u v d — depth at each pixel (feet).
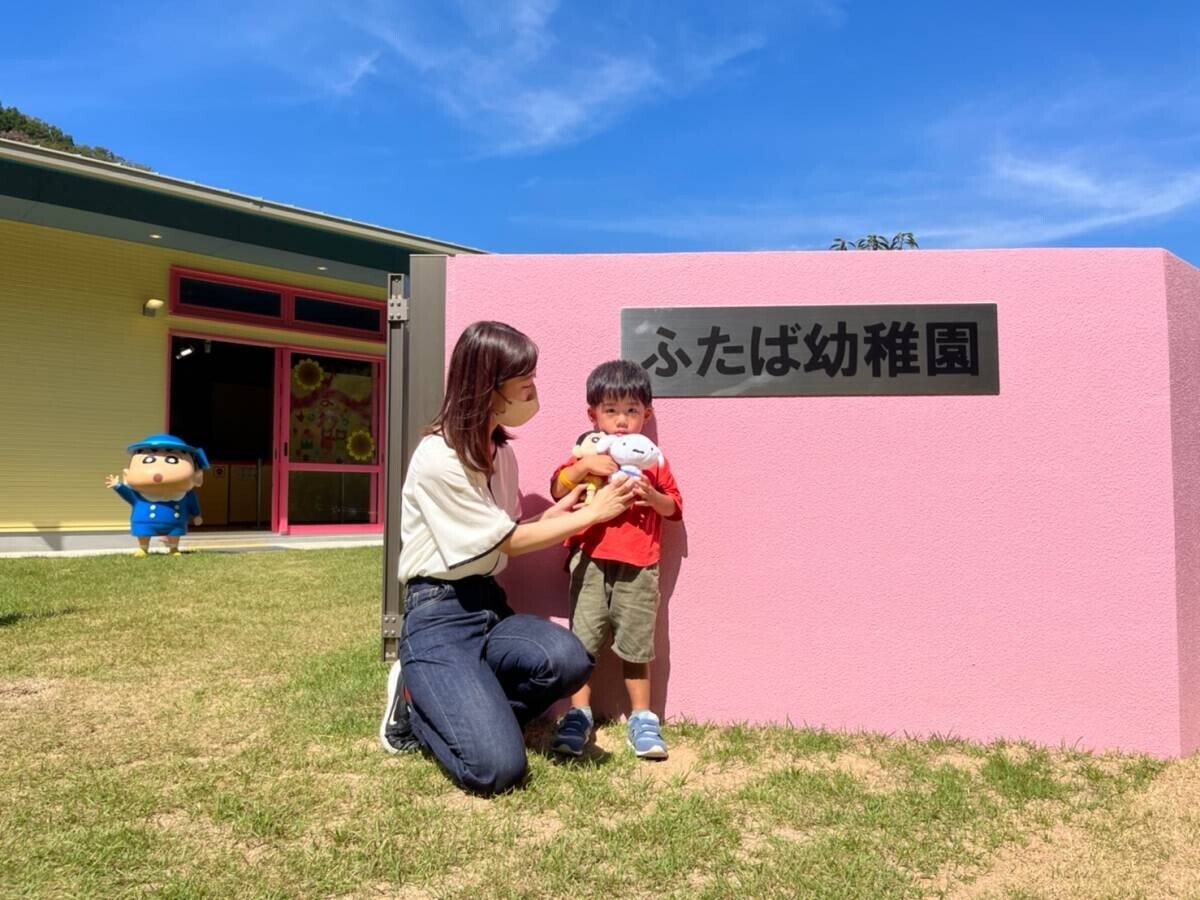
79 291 29.86
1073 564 8.96
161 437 27.35
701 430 9.35
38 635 13.16
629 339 9.42
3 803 6.69
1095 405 9.04
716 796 7.19
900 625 9.11
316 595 17.74
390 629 9.49
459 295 9.62
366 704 9.56
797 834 6.53
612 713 9.32
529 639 7.61
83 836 6.10
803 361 9.28
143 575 20.51
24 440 28.78
